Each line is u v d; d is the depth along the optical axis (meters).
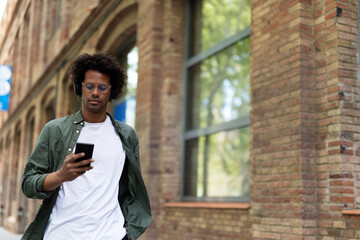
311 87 4.43
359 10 4.37
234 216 5.43
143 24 8.20
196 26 7.60
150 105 7.52
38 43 20.62
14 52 25.91
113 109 10.74
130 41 10.14
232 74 6.48
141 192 2.41
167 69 7.54
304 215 4.20
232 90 6.43
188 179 7.23
